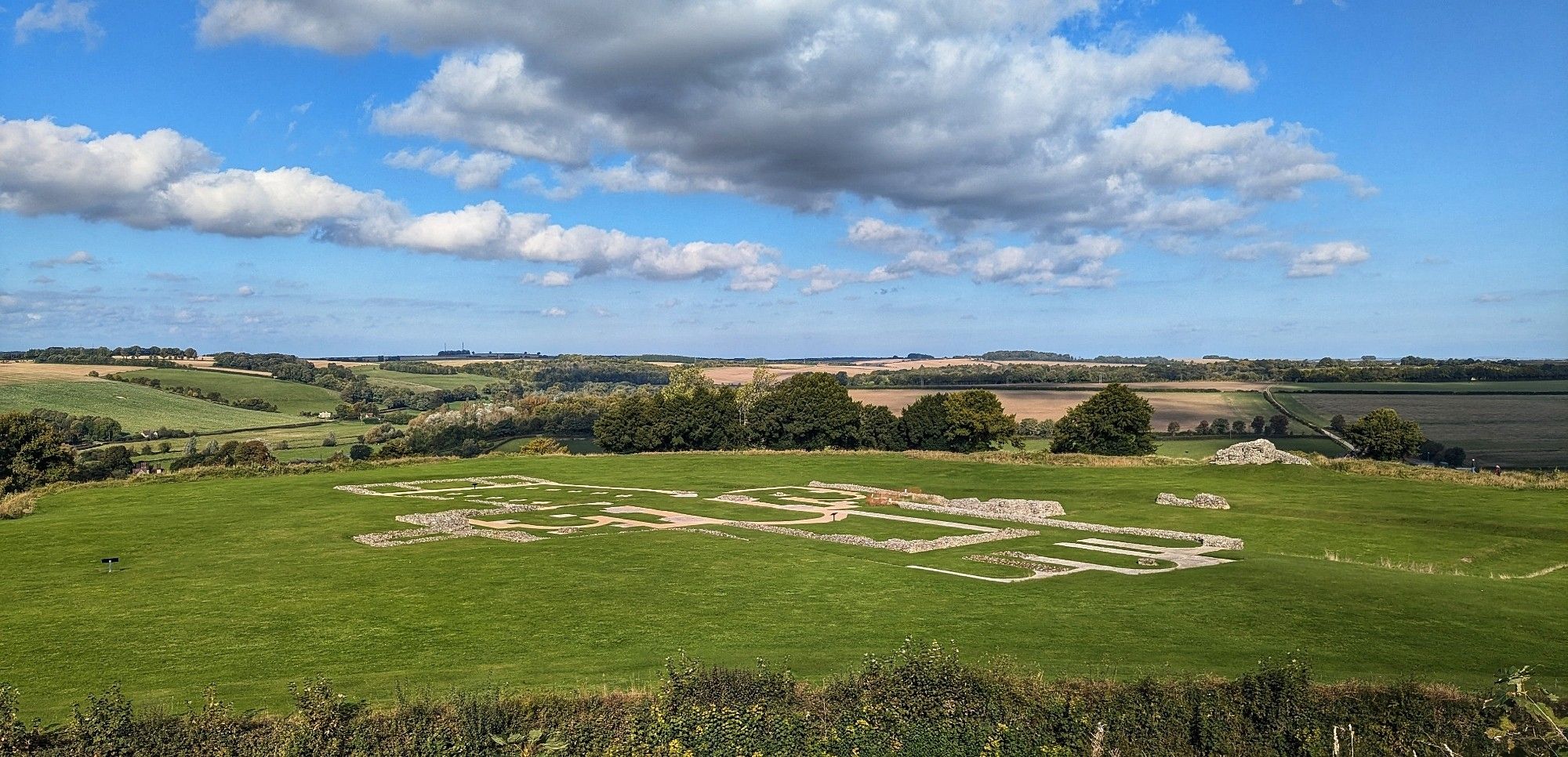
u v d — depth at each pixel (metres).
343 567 41.81
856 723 19.28
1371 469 72.00
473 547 47.06
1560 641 27.45
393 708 20.94
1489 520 52.59
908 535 51.66
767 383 143.00
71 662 27.06
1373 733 18.52
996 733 18.97
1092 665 24.91
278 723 19.78
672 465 93.19
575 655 27.38
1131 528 54.16
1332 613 31.27
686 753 18.31
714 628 30.73
